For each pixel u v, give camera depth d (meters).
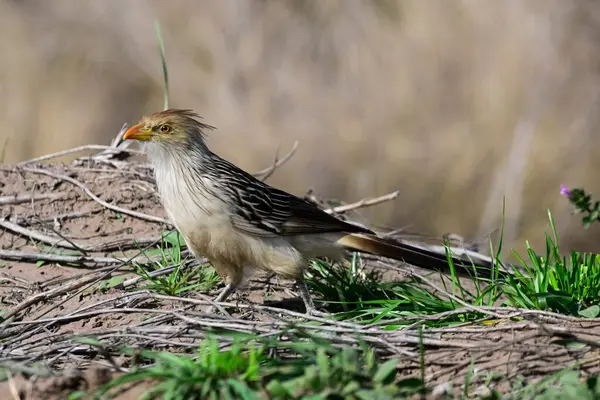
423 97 21.42
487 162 20.47
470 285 11.11
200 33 23.38
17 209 11.95
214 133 22.00
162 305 9.78
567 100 20.95
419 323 8.50
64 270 10.86
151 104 23.27
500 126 20.70
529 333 7.97
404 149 20.89
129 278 10.41
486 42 21.69
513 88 21.05
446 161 20.62
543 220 19.47
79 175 12.51
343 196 20.98
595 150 20.33
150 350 8.26
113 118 22.98
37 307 9.84
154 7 23.66
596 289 9.16
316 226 9.84
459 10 22.02
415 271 11.47
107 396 6.93
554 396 6.86
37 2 23.78
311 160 21.30
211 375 6.88
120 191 12.16
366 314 9.14
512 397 7.00
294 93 22.30
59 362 8.18
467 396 7.04
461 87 21.42
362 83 22.02
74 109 22.55
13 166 12.59
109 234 11.62
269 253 9.66
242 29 23.31
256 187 9.70
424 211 20.48
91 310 9.38
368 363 7.10
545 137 20.41
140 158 15.37
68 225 11.75
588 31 21.50
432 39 21.91
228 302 9.78
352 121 21.45
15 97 22.05
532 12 21.64
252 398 6.58
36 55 22.88
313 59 22.94
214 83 22.80
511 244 18.69
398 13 22.81
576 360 7.46
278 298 10.34
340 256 10.19
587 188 20.09
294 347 7.38
